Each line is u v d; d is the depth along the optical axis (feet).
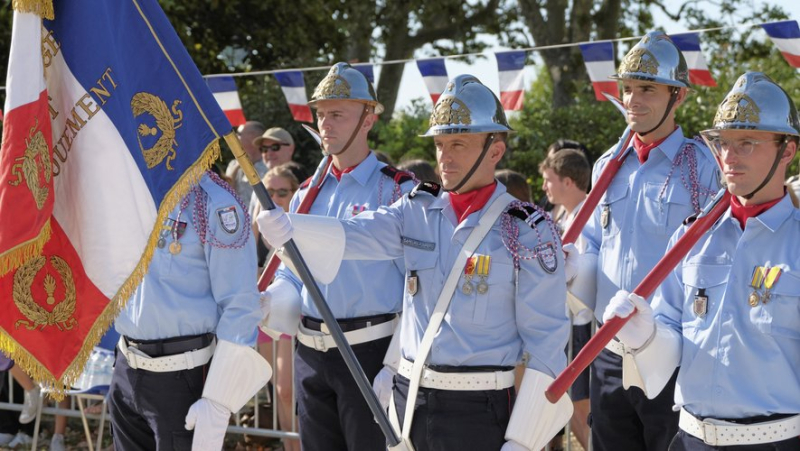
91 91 11.09
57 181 11.28
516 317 11.20
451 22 65.10
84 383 17.69
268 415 20.70
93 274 11.27
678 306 11.39
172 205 11.46
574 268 13.52
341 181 14.61
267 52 50.14
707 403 10.49
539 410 10.96
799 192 11.95
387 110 60.85
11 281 11.07
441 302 11.28
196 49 47.37
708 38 58.08
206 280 13.20
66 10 11.09
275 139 25.07
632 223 13.71
